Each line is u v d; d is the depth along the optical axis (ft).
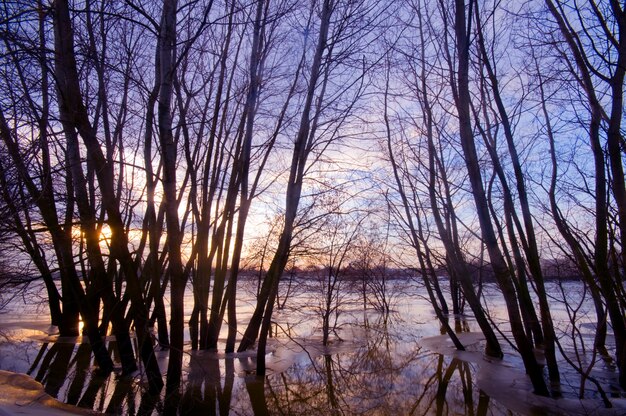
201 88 42.88
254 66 42.04
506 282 29.78
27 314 67.46
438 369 38.27
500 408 28.14
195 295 38.63
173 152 28.09
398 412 27.99
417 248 47.39
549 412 26.86
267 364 38.70
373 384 33.83
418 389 32.53
